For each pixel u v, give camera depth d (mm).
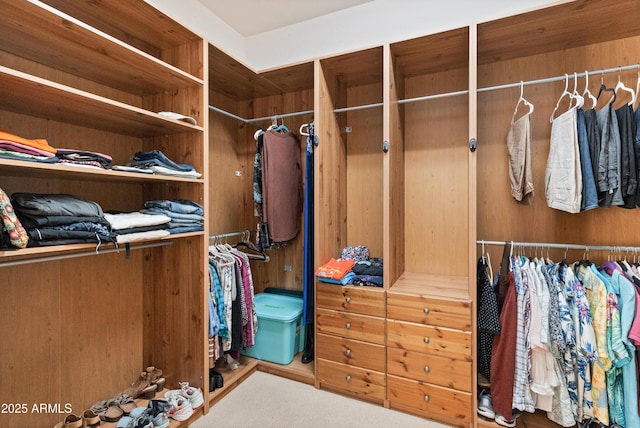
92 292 1846
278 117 2580
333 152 2424
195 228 1910
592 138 1650
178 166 1829
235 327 2188
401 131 2365
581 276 1748
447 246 2359
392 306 1958
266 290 2947
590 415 1610
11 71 1113
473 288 1774
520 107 2115
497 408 1741
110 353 1940
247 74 2430
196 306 1982
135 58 1591
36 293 1592
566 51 2010
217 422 1846
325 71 2285
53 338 1659
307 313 2301
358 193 2654
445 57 2152
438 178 2379
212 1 2473
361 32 2549
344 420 1863
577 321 1631
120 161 2002
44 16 1240
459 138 2316
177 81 1892
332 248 2422
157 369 2098
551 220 2037
